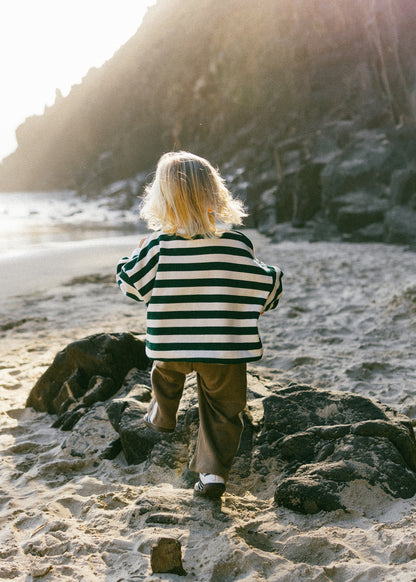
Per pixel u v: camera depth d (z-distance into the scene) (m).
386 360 4.98
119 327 6.72
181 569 2.09
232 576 2.06
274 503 2.57
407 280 8.51
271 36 42.19
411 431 2.82
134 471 3.04
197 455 2.48
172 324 2.18
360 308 6.96
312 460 2.74
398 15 13.66
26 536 2.45
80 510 2.66
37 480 3.02
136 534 2.34
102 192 61.00
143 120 67.81
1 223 30.70
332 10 36.34
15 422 3.95
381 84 16.38
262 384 3.80
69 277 10.95
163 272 2.19
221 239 2.21
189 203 2.15
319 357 5.11
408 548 2.10
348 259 11.52
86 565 2.17
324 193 16.38
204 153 48.75
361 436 2.72
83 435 3.39
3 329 6.95
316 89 36.09
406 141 14.91
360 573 2.00
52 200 66.44
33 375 4.97
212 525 2.37
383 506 2.42
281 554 2.19
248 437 3.02
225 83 47.94
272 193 21.20
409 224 13.58
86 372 4.04
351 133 18.22
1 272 11.71
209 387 2.38
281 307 7.27
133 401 3.43
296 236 16.09
